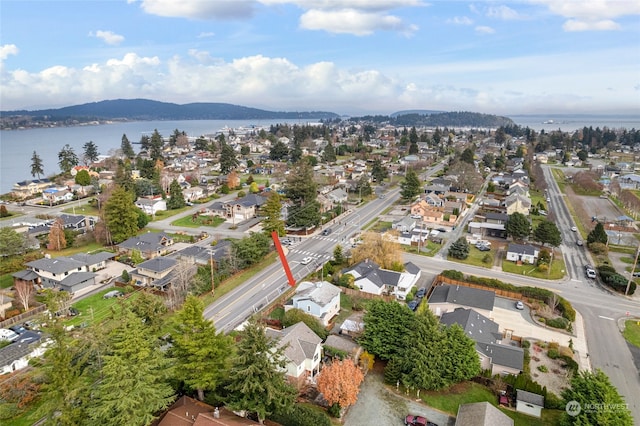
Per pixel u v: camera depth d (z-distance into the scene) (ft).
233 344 129.49
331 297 179.63
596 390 106.83
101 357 100.32
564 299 192.75
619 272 231.09
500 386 131.85
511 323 178.50
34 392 123.34
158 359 104.01
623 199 390.42
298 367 130.62
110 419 93.71
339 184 462.60
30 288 197.67
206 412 106.63
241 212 334.03
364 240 239.30
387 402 126.82
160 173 467.52
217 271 213.05
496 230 303.48
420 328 135.64
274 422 113.70
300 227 306.55
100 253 242.58
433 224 326.85
